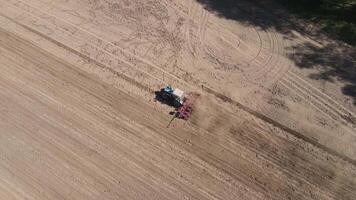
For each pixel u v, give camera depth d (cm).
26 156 2256
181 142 2269
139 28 2823
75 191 2122
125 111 2406
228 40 2728
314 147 2223
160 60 2639
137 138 2294
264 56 2633
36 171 2198
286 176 2127
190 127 2327
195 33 2777
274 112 2370
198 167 2173
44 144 2294
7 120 2403
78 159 2230
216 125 2328
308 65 2573
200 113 2380
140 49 2705
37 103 2466
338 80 2495
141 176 2158
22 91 2527
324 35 2712
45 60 2677
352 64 2562
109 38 2778
